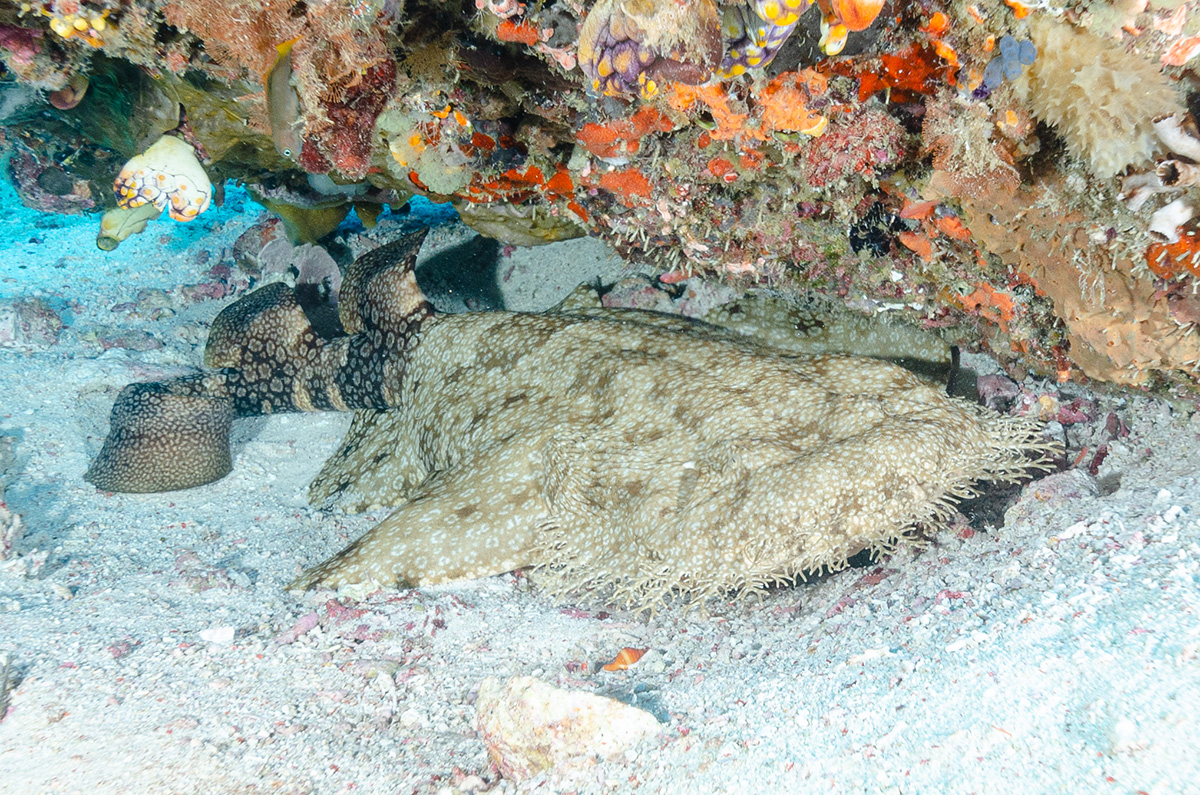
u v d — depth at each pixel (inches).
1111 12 72.4
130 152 164.6
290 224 230.5
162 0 97.1
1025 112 87.8
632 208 157.5
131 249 325.4
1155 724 62.1
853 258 147.4
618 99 111.6
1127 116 77.9
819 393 140.8
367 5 96.5
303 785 91.0
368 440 206.8
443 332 193.5
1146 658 69.5
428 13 107.0
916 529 129.3
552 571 151.6
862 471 121.8
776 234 147.6
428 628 130.8
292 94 109.3
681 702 96.5
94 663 113.8
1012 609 89.0
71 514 177.0
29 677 108.8
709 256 165.8
